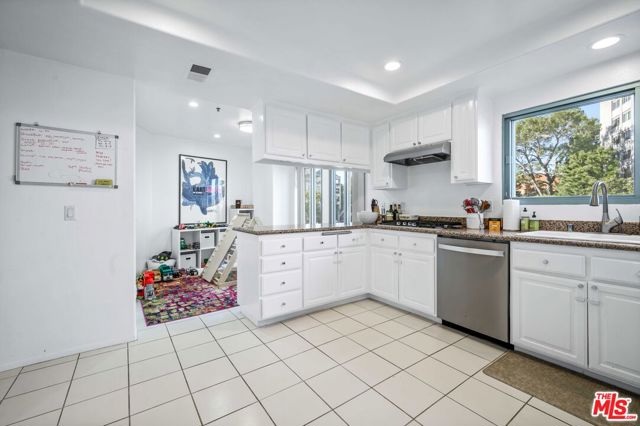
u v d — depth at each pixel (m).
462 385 1.72
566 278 1.81
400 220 3.43
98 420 1.45
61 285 2.10
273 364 1.96
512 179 2.75
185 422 1.43
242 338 2.37
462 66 2.42
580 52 2.04
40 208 2.03
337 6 1.83
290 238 2.71
